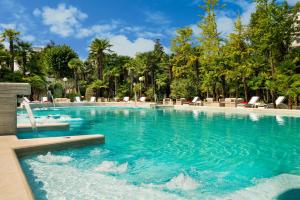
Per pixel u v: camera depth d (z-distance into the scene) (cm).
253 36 2225
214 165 545
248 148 693
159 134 933
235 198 377
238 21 2383
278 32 1947
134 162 565
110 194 382
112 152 657
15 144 587
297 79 1809
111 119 1462
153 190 402
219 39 2680
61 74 5544
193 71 3256
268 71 2252
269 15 1972
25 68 3616
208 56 2750
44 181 432
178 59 3294
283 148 688
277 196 383
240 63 2430
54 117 1467
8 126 753
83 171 493
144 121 1355
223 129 1038
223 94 2739
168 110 2131
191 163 561
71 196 372
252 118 1391
